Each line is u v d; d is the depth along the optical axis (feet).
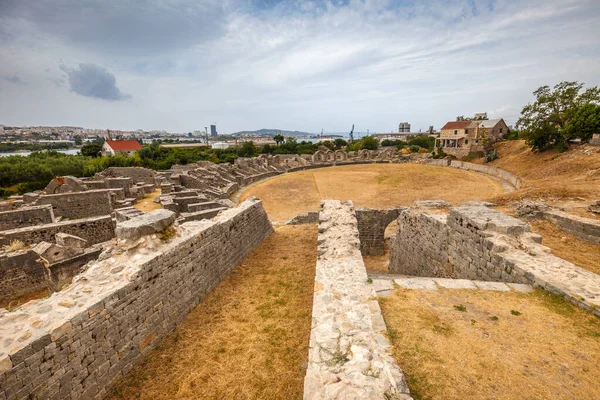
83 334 16.49
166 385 18.53
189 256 26.43
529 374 14.60
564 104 136.36
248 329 23.89
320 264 25.00
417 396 13.43
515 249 25.61
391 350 15.30
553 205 50.01
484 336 17.37
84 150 228.43
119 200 79.10
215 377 19.11
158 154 224.12
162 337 22.66
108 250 23.08
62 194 66.74
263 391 17.99
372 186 141.18
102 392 17.57
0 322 15.29
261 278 33.32
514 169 140.26
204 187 111.04
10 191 126.62
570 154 116.26
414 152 276.21
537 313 19.38
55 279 35.32
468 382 14.14
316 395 12.48
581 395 13.46
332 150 300.81
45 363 14.65
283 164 226.99
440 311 19.86
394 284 23.40
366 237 59.62
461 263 30.91
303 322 24.70
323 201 46.32
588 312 19.08
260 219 46.39
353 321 17.67
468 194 115.24
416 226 41.86
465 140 210.38
